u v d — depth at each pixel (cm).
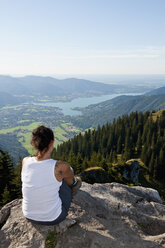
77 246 343
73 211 446
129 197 612
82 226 398
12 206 457
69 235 364
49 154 340
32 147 330
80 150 12862
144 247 379
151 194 692
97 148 13538
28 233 358
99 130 15088
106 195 602
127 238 400
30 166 334
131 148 11794
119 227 439
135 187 712
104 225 427
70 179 371
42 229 365
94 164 6412
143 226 483
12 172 3269
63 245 340
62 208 355
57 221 346
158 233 479
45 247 331
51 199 330
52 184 327
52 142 337
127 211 516
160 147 10312
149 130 12125
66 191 378
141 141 12550
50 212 332
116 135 13662
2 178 3161
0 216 434
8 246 337
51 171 326
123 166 4678
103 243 363
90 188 626
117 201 572
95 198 548
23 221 390
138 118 15288
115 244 369
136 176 4894
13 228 373
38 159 336
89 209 477
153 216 542
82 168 5944
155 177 8825
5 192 2873
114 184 692
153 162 9138
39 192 323
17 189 3198
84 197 532
